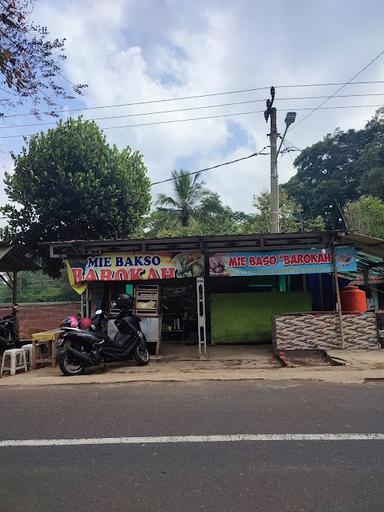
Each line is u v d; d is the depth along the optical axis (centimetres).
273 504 333
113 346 941
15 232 1903
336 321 1041
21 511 333
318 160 4809
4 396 699
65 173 1861
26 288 4522
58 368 1008
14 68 557
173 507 332
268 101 1666
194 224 3055
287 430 487
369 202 3030
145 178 2111
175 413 562
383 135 4119
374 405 577
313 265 1073
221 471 391
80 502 344
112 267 1098
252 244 1084
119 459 423
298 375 780
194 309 1340
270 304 1236
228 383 728
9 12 539
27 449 458
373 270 1588
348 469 388
